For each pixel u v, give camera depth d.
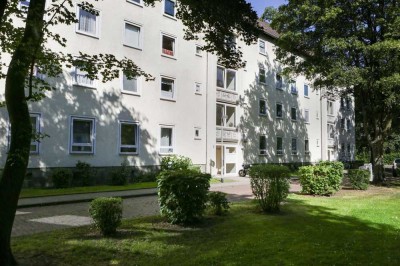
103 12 19.62
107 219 7.25
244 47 30.70
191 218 8.45
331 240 7.09
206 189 8.77
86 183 18.09
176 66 24.03
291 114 37.22
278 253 6.17
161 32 23.08
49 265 5.46
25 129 5.63
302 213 10.24
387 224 8.77
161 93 22.97
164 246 6.55
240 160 29.73
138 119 21.27
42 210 11.38
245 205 11.78
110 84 19.72
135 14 21.44
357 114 53.75
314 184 14.68
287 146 36.28
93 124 18.81
